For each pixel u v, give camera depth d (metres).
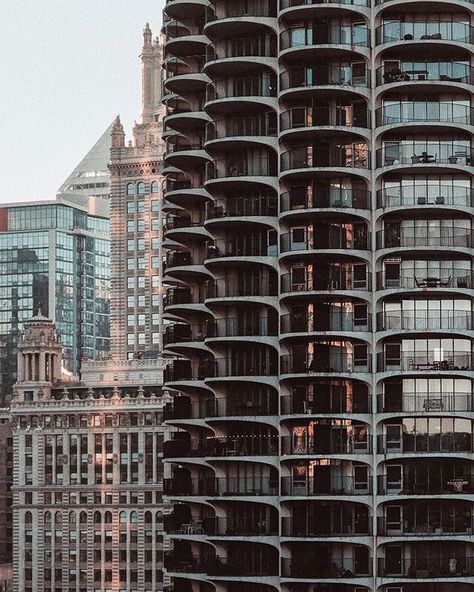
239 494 163.00
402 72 161.25
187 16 176.62
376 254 160.38
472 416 158.38
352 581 157.00
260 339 163.75
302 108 162.50
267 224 164.38
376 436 158.62
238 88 167.12
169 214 184.62
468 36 162.38
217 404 166.00
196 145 176.50
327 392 160.12
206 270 170.12
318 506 159.38
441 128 160.75
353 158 162.00
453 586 157.62
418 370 158.88
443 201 160.50
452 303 160.38
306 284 161.50
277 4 165.38
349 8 162.12
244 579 160.38
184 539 168.50
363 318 160.50
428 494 157.25
